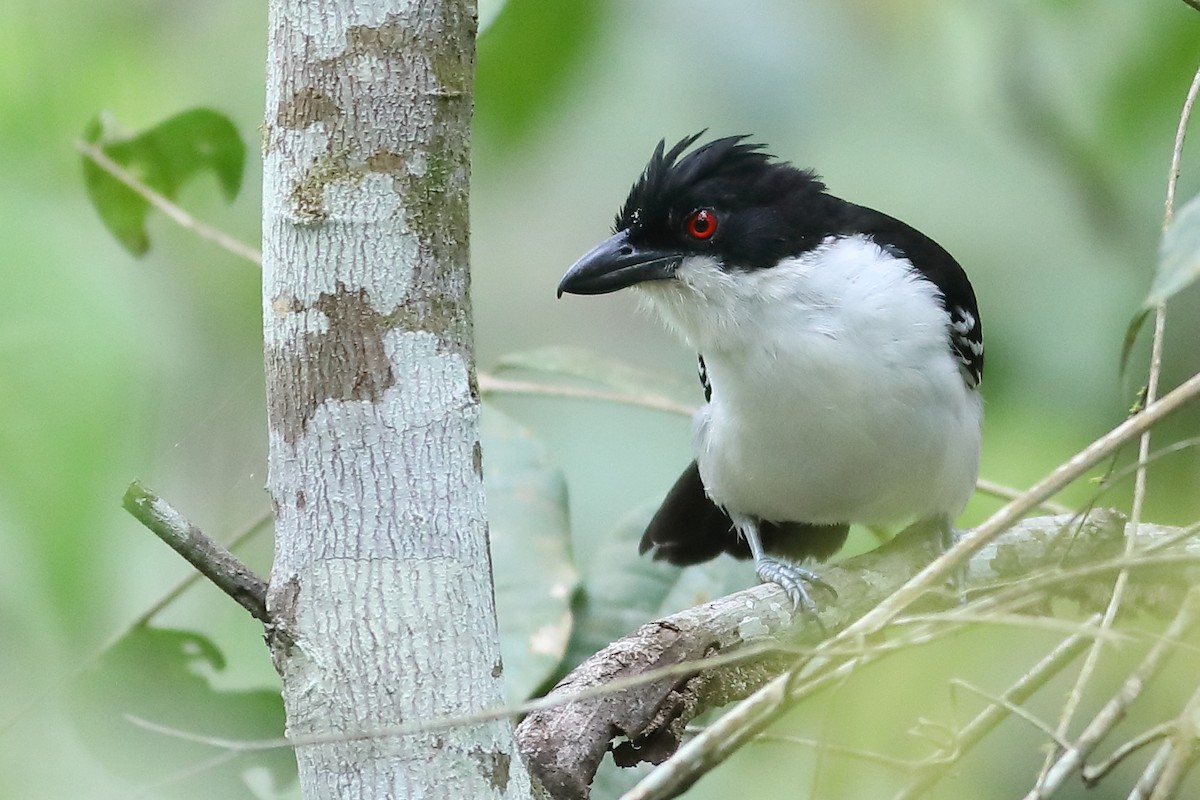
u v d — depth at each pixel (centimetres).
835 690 666
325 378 538
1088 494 998
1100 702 870
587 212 1459
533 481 934
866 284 923
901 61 1253
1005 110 1192
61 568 672
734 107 1239
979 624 652
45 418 685
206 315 1183
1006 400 1133
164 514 528
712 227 945
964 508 983
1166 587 814
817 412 930
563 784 654
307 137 535
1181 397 543
